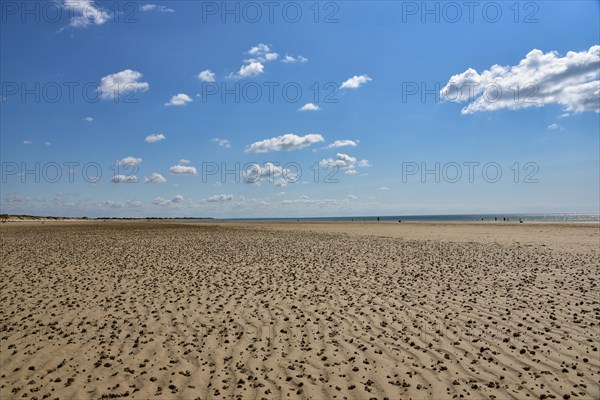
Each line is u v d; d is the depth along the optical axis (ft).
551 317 34.22
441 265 62.54
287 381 23.24
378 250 84.58
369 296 42.45
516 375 23.61
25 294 43.80
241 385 22.74
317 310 37.40
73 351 27.84
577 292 42.93
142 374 24.25
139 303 40.06
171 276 54.13
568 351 26.86
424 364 25.34
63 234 147.33
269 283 49.44
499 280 50.01
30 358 26.63
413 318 34.65
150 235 140.77
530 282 48.52
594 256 70.74
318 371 24.52
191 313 36.65
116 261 68.59
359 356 26.71
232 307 38.60
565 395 21.09
